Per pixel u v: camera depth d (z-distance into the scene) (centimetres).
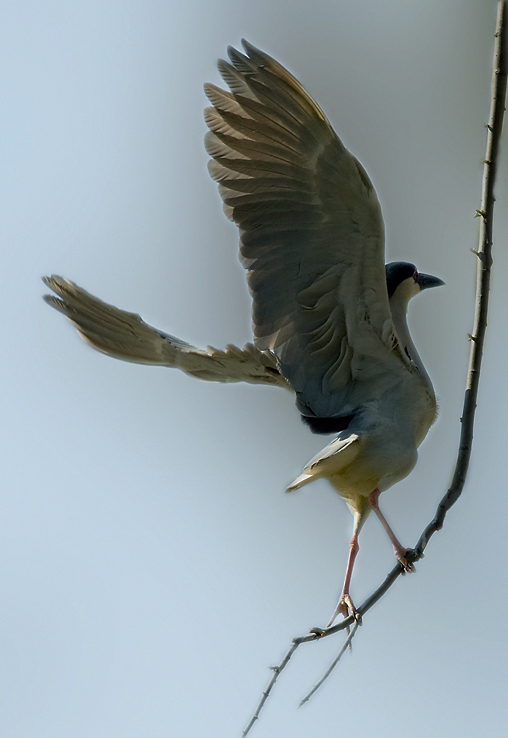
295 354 1097
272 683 922
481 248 999
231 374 1203
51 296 1133
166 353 1179
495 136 983
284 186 1016
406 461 1107
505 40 965
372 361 1120
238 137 1002
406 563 1003
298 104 965
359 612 980
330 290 1059
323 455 1082
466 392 1005
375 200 990
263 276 1045
